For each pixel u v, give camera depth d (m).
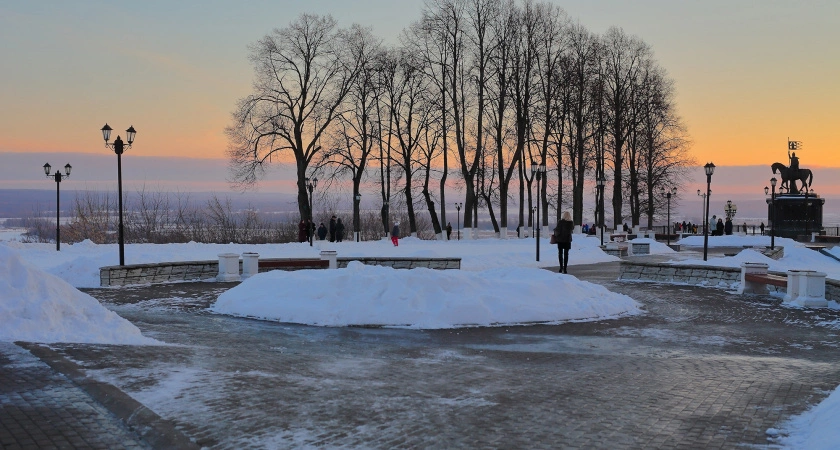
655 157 67.38
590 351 12.09
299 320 14.96
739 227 79.44
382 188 62.31
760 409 8.16
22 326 10.92
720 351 12.28
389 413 7.67
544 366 10.61
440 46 53.19
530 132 56.53
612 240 49.50
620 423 7.50
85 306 12.05
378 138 58.53
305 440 6.68
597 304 16.59
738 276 22.86
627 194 74.38
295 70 54.50
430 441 6.77
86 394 7.77
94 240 54.44
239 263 24.55
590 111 58.16
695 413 7.96
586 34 58.06
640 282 24.78
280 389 8.52
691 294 21.05
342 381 9.18
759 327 15.09
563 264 26.84
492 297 15.48
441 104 54.78
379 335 13.48
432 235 74.38
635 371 10.32
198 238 57.53
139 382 8.42
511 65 52.81
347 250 37.31
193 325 14.33
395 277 15.61
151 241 55.66
